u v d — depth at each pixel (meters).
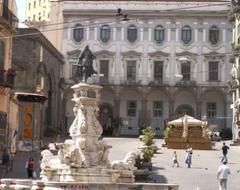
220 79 79.00
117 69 79.75
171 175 34.78
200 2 79.50
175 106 79.50
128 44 79.88
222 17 79.56
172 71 79.56
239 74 60.62
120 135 77.06
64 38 79.94
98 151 21.80
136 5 79.81
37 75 59.41
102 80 79.12
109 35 80.00
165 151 50.38
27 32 58.91
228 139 73.31
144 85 78.94
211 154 48.41
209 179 33.47
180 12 79.69
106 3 79.69
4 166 34.09
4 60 41.44
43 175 21.17
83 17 79.75
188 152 39.50
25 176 31.97
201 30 79.75
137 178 30.98
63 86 77.75
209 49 79.50
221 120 78.75
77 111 22.27
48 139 61.09
